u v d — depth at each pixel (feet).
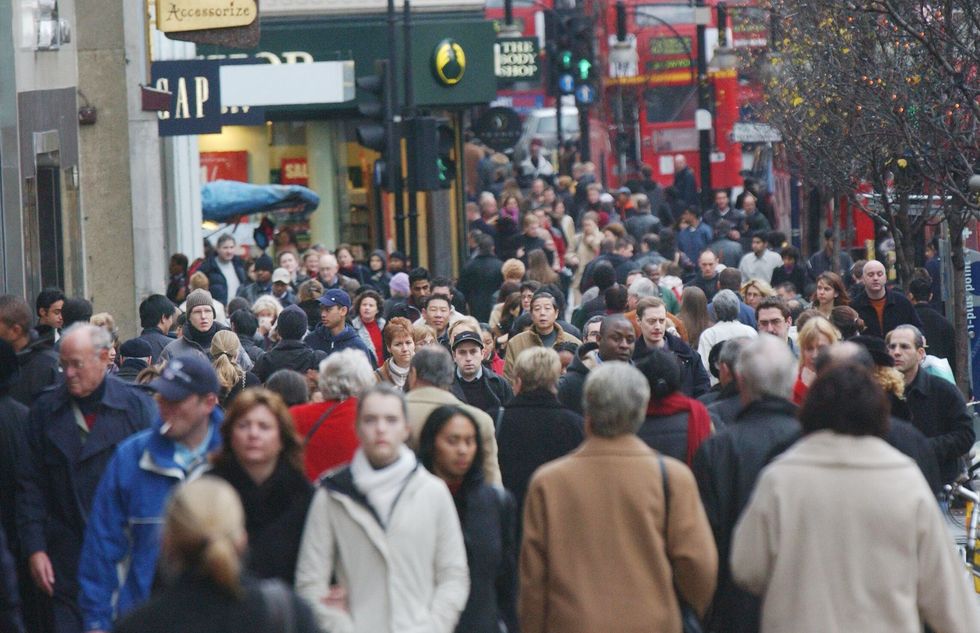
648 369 76.18
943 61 132.87
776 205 342.03
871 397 58.59
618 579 62.54
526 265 240.94
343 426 75.00
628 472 63.26
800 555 57.88
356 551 59.88
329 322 131.95
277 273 189.67
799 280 216.33
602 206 304.30
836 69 172.55
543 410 80.02
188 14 170.19
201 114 179.63
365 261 279.69
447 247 297.12
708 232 281.33
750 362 69.46
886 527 57.52
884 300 143.02
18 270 144.87
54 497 78.23
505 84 363.56
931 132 158.51
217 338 107.04
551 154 453.99
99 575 66.33
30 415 78.69
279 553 60.70
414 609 59.93
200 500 45.19
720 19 329.31
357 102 283.38
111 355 111.34
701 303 138.31
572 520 63.10
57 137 161.38
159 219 187.73
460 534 61.62
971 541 85.87
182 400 65.92
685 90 410.72
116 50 182.09
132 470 66.54
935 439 93.15
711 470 68.54
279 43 284.82
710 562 63.05
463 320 106.73
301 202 257.75
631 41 410.93
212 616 44.93
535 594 63.41
